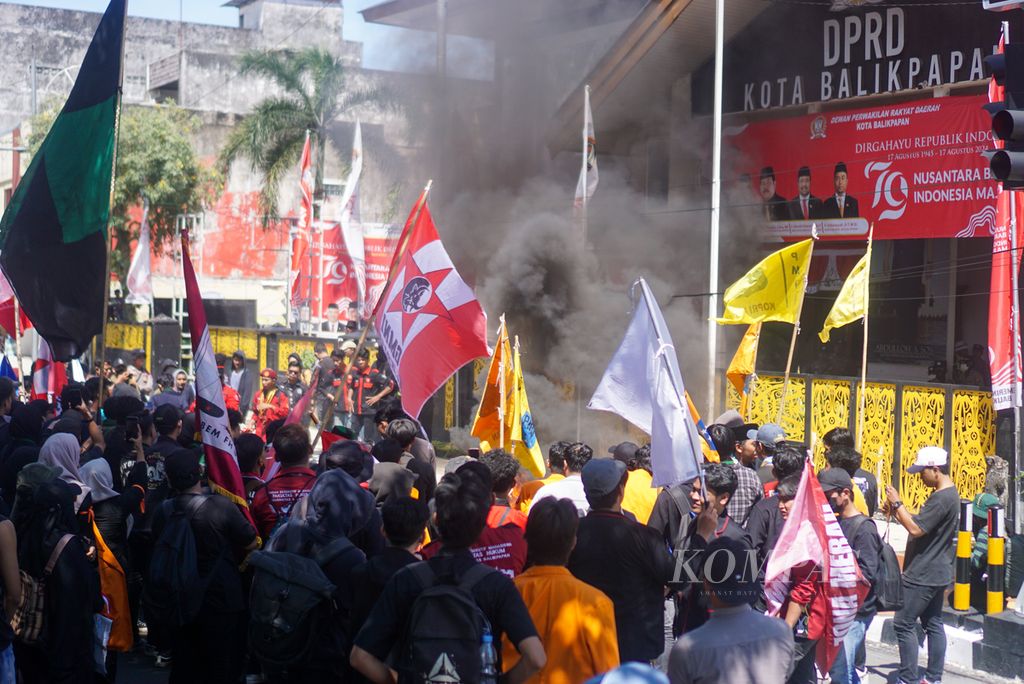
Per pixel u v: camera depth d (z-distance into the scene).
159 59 51.75
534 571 4.80
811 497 5.89
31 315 9.16
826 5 17.61
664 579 5.55
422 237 8.27
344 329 27.58
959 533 9.77
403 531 5.02
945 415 13.50
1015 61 7.12
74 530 6.46
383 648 4.54
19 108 55.38
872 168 17.23
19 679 6.63
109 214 9.03
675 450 5.98
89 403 10.59
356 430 17.14
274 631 5.39
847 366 20.88
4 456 8.99
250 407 19.73
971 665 8.93
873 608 6.75
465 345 8.28
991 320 12.04
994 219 15.54
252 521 6.78
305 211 29.66
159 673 8.20
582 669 4.66
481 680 4.37
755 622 4.47
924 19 16.30
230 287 40.69
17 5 55.47
